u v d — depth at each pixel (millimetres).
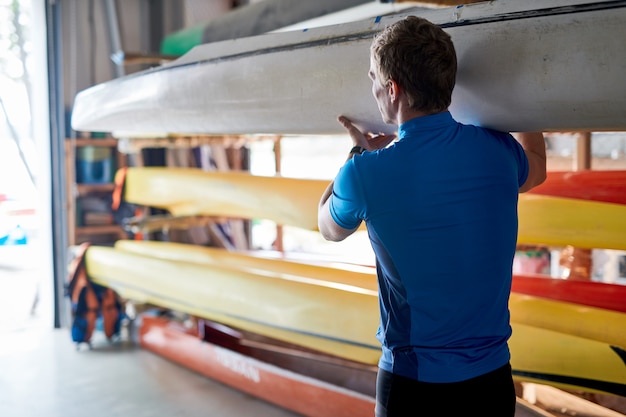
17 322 4820
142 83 2943
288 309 2861
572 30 1529
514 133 1732
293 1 3146
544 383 2225
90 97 3402
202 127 2701
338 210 1349
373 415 2594
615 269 3557
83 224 4723
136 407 3141
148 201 3773
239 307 3092
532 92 1595
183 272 3428
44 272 4707
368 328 2564
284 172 6715
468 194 1271
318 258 3842
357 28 2014
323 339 2760
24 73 6539
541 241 2461
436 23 1769
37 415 3074
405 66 1273
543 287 2652
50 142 4555
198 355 3539
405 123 1316
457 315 1265
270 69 2258
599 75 1495
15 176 7223
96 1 4926
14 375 3635
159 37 5094
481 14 1695
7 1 6473
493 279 1286
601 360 2102
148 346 4016
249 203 3166
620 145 3840
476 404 1265
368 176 1284
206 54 2594
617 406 2379
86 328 4066
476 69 1668
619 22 1466
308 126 2229
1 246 7359
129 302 4293
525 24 1605
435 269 1265
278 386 3012
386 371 1341
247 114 2412
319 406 2818
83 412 3096
